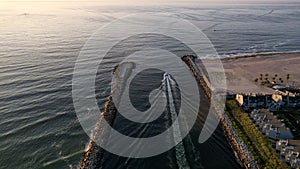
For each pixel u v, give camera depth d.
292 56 125.56
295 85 82.75
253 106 64.75
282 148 45.72
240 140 50.59
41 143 52.78
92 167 44.97
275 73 96.12
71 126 58.97
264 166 42.94
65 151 50.22
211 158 46.94
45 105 68.81
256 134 52.28
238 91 76.50
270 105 64.88
